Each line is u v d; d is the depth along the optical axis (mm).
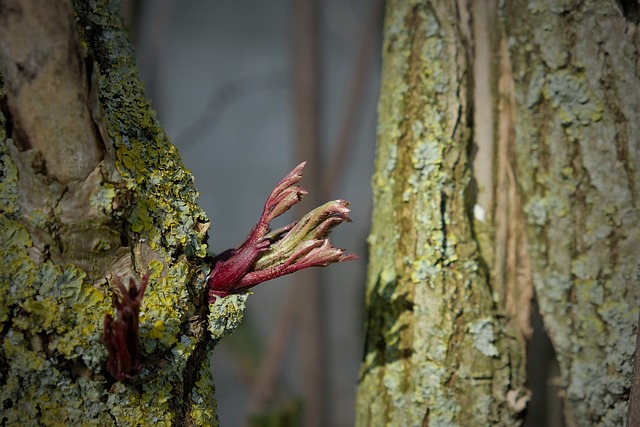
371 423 544
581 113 528
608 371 528
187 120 2986
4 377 456
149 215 471
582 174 529
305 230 484
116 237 463
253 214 2842
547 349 948
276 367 984
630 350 524
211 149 2900
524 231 543
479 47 547
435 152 536
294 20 914
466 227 538
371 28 1046
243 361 1061
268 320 2035
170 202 477
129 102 485
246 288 487
